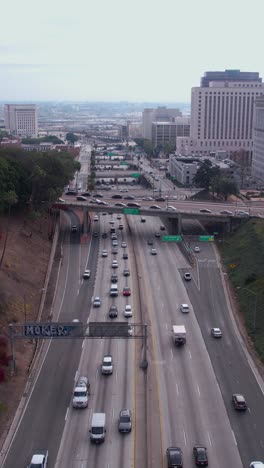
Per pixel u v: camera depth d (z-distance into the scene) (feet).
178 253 621.72
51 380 343.46
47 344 393.91
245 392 330.13
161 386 335.88
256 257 543.80
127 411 299.17
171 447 268.82
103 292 497.05
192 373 352.28
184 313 448.65
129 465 262.67
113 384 337.93
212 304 469.57
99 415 293.23
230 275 538.47
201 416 304.71
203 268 563.48
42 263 561.84
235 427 294.66
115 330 336.08
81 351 383.24
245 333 414.21
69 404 317.22
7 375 341.62
